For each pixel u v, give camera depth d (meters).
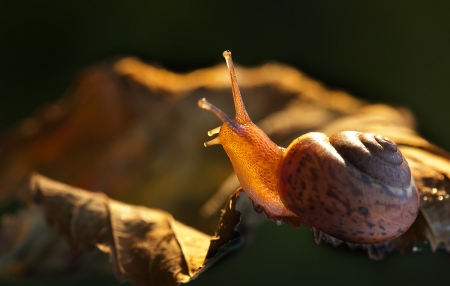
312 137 0.15
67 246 0.18
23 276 0.18
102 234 0.15
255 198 0.15
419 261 0.21
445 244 0.15
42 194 0.16
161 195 0.20
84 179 0.21
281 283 0.20
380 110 0.20
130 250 0.15
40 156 0.21
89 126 0.21
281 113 0.20
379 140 0.14
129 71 0.21
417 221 0.15
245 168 0.15
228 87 0.21
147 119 0.21
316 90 0.21
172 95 0.21
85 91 0.21
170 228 0.15
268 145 0.15
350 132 0.15
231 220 0.14
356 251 0.21
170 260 0.14
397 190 0.14
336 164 0.14
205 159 0.20
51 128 0.21
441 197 0.15
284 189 0.15
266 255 0.21
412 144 0.17
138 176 0.20
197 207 0.20
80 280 0.20
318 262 0.21
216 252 0.14
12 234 0.18
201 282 0.20
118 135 0.21
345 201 0.14
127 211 0.15
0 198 0.21
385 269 0.21
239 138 0.15
